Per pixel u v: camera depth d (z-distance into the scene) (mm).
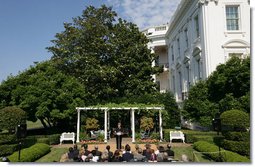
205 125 20078
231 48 23734
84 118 25469
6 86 22516
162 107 23359
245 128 15484
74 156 13031
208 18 24047
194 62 27281
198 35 26609
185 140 21266
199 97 20719
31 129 28969
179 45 33781
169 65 39750
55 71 24656
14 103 22062
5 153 16219
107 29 29969
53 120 25125
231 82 19062
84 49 28781
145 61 28922
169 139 21703
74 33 29156
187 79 30766
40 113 21766
